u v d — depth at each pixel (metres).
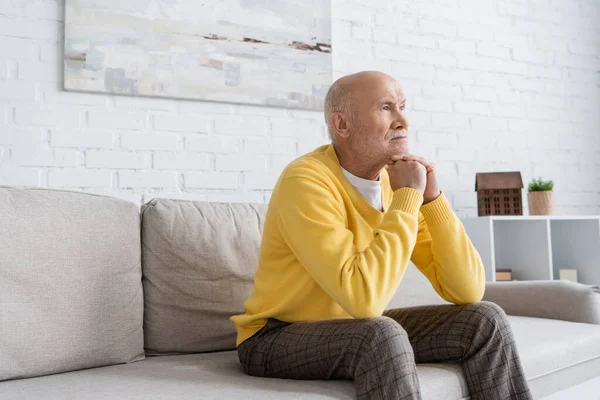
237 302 1.80
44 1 2.20
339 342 1.19
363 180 1.53
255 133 2.55
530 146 3.25
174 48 2.37
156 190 2.35
